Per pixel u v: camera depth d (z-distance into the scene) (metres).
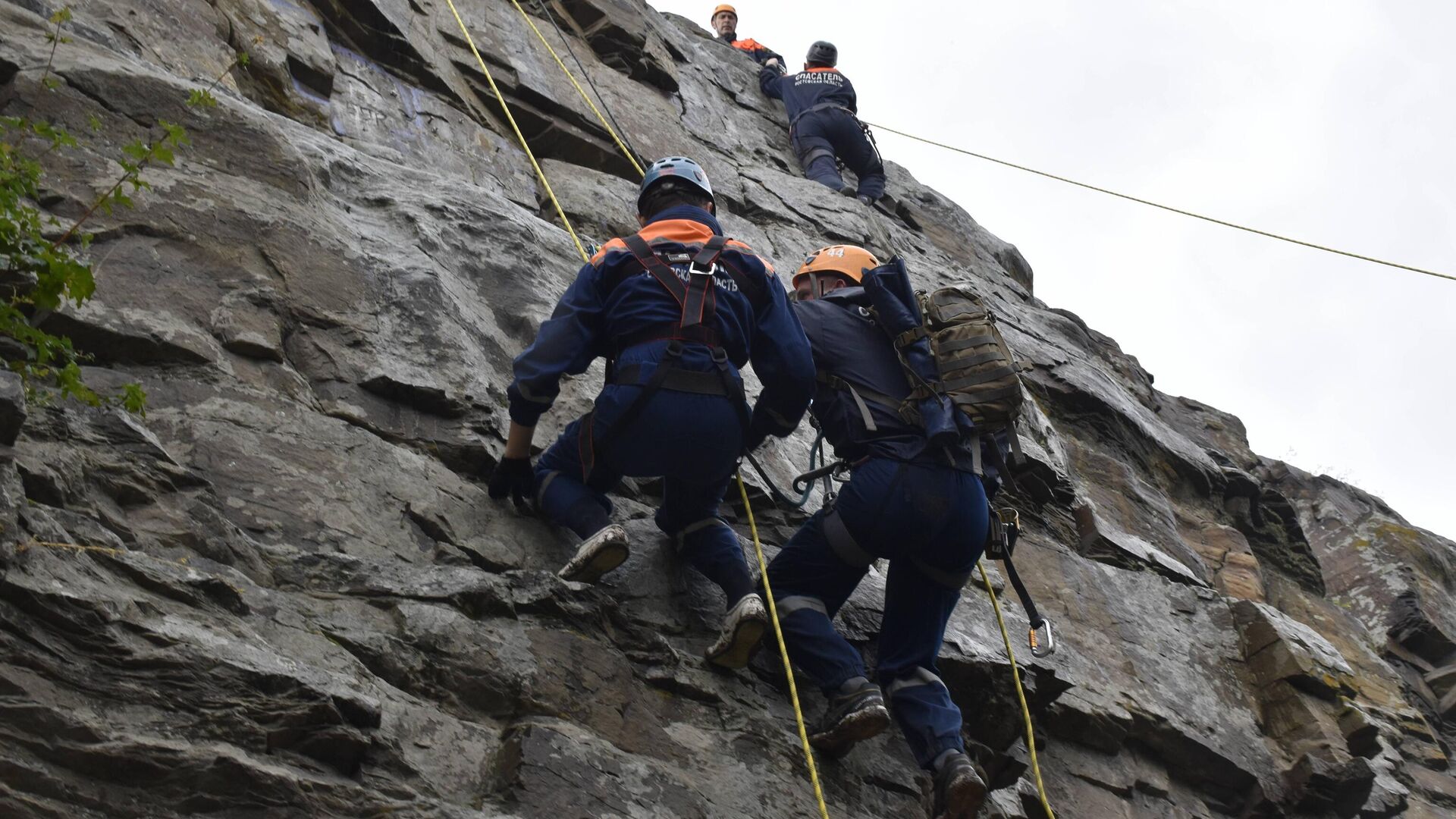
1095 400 8.69
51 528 3.16
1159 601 6.78
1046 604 6.23
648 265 4.19
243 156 4.88
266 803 2.98
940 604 4.49
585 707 3.86
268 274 4.56
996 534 4.53
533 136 7.96
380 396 4.48
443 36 7.91
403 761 3.34
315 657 3.44
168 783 2.88
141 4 5.85
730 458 4.12
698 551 4.41
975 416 4.32
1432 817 7.86
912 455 4.29
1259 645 6.75
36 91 4.49
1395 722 8.55
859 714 4.10
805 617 4.32
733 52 11.39
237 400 4.07
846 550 4.34
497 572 4.16
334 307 4.62
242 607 3.42
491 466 4.49
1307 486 12.38
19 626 2.90
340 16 7.18
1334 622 9.24
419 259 5.05
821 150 10.12
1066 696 5.67
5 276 3.79
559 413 4.94
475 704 3.69
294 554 3.75
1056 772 5.55
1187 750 6.05
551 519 4.40
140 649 3.04
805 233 8.84
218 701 3.06
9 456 3.09
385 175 5.70
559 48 8.85
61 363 3.83
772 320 4.27
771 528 5.22
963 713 5.14
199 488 3.70
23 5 5.15
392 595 3.78
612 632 4.13
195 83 5.25
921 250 10.05
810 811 4.08
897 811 4.34
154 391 3.95
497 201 5.91
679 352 4.04
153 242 4.36
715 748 4.04
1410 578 10.98
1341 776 6.22
